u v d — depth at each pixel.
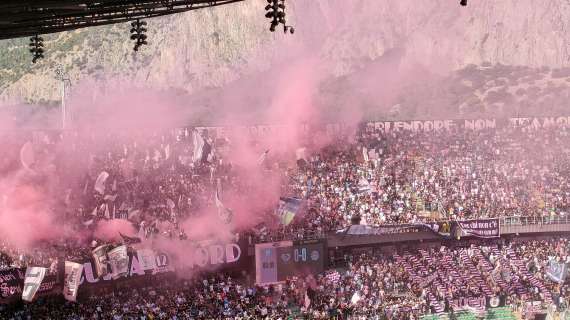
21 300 64.62
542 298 79.50
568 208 90.56
